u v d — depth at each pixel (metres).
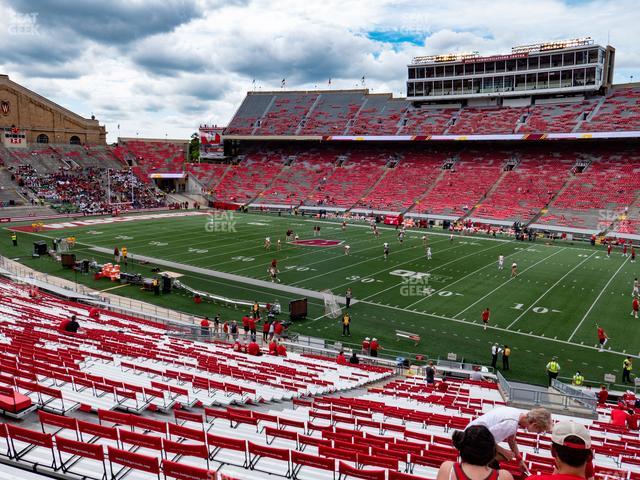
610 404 17.89
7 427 6.76
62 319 21.83
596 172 61.72
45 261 39.41
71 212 67.38
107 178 79.19
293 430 9.65
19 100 79.19
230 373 14.48
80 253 41.91
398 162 77.31
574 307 28.73
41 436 6.58
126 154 88.38
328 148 87.38
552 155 67.38
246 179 84.88
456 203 64.62
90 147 86.50
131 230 54.78
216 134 90.56
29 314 22.20
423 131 74.31
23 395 8.87
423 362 22.09
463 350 23.14
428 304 29.39
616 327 25.62
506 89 70.19
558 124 65.25
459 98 73.88
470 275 35.81
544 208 58.94
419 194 68.88
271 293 31.56
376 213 67.19
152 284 32.16
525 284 33.44
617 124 61.19
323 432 8.85
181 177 86.12
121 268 37.19
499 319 26.92
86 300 29.39
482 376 20.17
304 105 90.50
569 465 3.34
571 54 64.69
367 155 81.69
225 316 28.03
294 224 61.66
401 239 49.34
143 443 7.00
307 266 38.41
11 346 13.96
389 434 10.49
